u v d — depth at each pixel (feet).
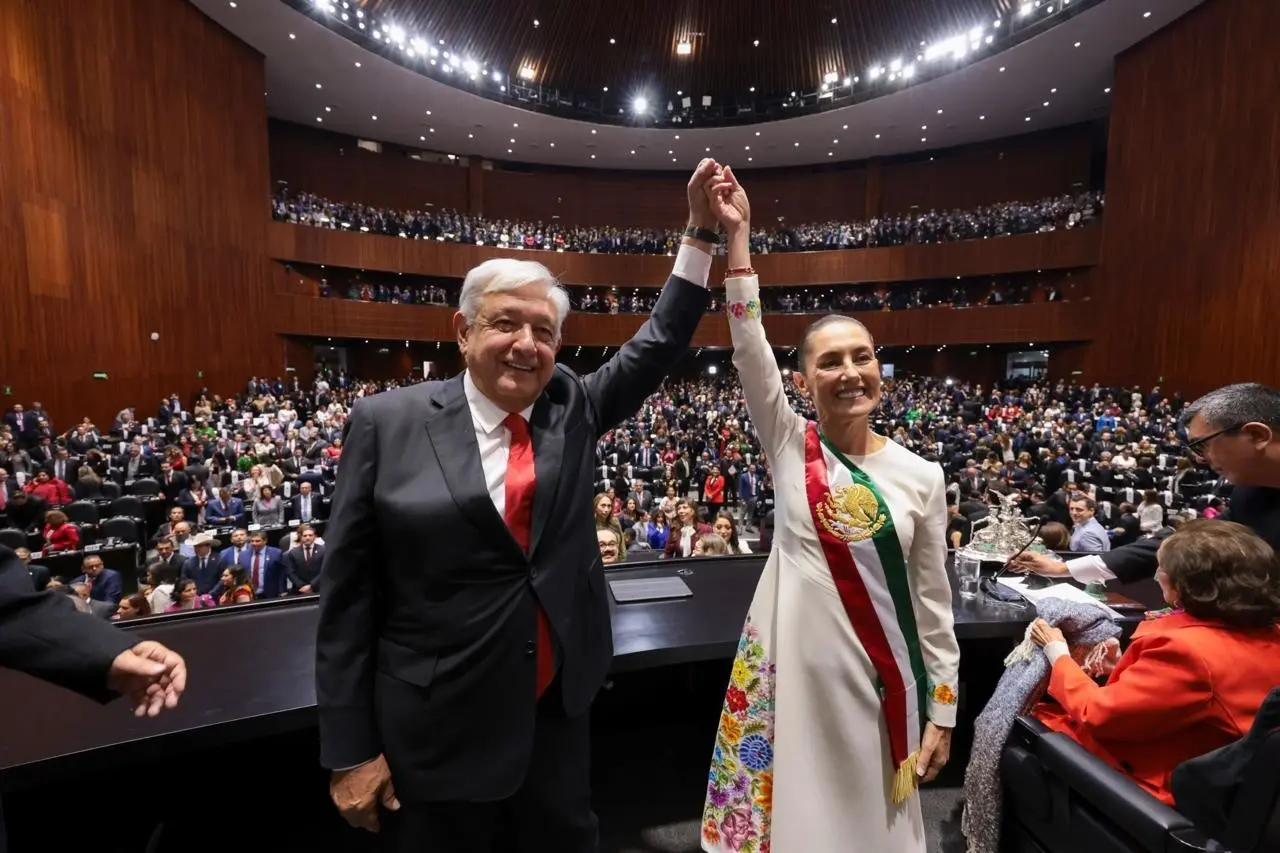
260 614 6.99
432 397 4.10
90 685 3.03
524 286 3.85
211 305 48.16
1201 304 46.55
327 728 3.64
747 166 78.07
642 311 73.61
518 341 3.79
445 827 3.85
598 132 68.13
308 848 6.38
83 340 36.37
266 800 6.40
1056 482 30.60
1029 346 65.77
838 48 60.18
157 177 42.52
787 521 5.13
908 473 5.13
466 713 3.67
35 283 33.32
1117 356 54.39
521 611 3.75
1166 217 49.21
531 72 62.64
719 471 34.14
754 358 5.12
